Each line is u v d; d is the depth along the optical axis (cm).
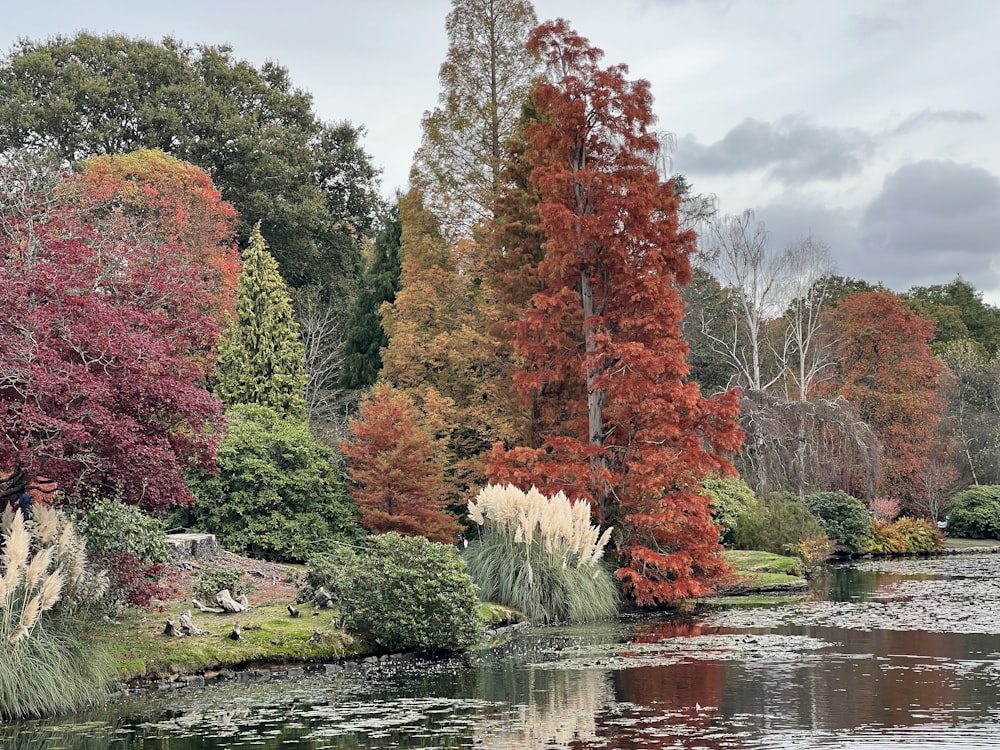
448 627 1514
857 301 4919
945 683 1246
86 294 1279
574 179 2367
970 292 7162
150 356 1258
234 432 2238
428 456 2408
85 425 1187
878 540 3881
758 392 3572
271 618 1538
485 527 2155
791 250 4678
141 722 1062
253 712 1109
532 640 1691
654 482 2156
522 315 2436
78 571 1205
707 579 2219
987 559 3597
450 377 2853
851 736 964
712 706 1121
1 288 1165
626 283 2309
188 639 1389
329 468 2316
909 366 4731
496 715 1084
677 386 2197
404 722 1050
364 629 1513
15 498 1346
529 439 2605
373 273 3575
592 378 2342
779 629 1794
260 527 2156
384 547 1574
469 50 3123
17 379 1129
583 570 2031
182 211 3288
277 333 3028
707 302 4791
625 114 2395
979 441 5288
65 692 1121
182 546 1864
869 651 1516
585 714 1084
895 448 4650
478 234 2897
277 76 4734
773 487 3488
